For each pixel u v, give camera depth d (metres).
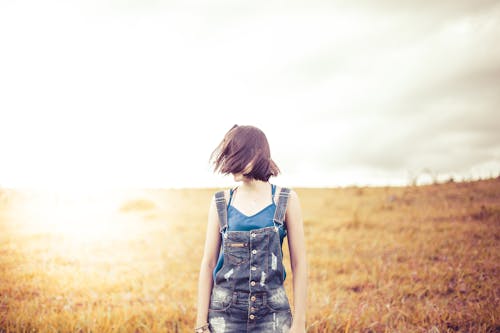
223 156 2.10
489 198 12.36
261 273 1.94
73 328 4.25
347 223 10.73
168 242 9.59
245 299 1.92
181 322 4.57
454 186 15.38
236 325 1.92
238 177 2.07
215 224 2.12
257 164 2.01
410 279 5.92
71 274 6.61
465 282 5.69
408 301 5.09
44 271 6.77
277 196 2.08
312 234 9.81
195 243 9.40
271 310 1.92
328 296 5.07
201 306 2.04
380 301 5.08
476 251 7.14
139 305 5.06
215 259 2.13
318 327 4.20
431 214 10.97
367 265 6.88
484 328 4.12
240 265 1.96
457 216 10.31
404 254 7.46
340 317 4.52
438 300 5.10
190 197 22.30
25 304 5.07
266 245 1.97
